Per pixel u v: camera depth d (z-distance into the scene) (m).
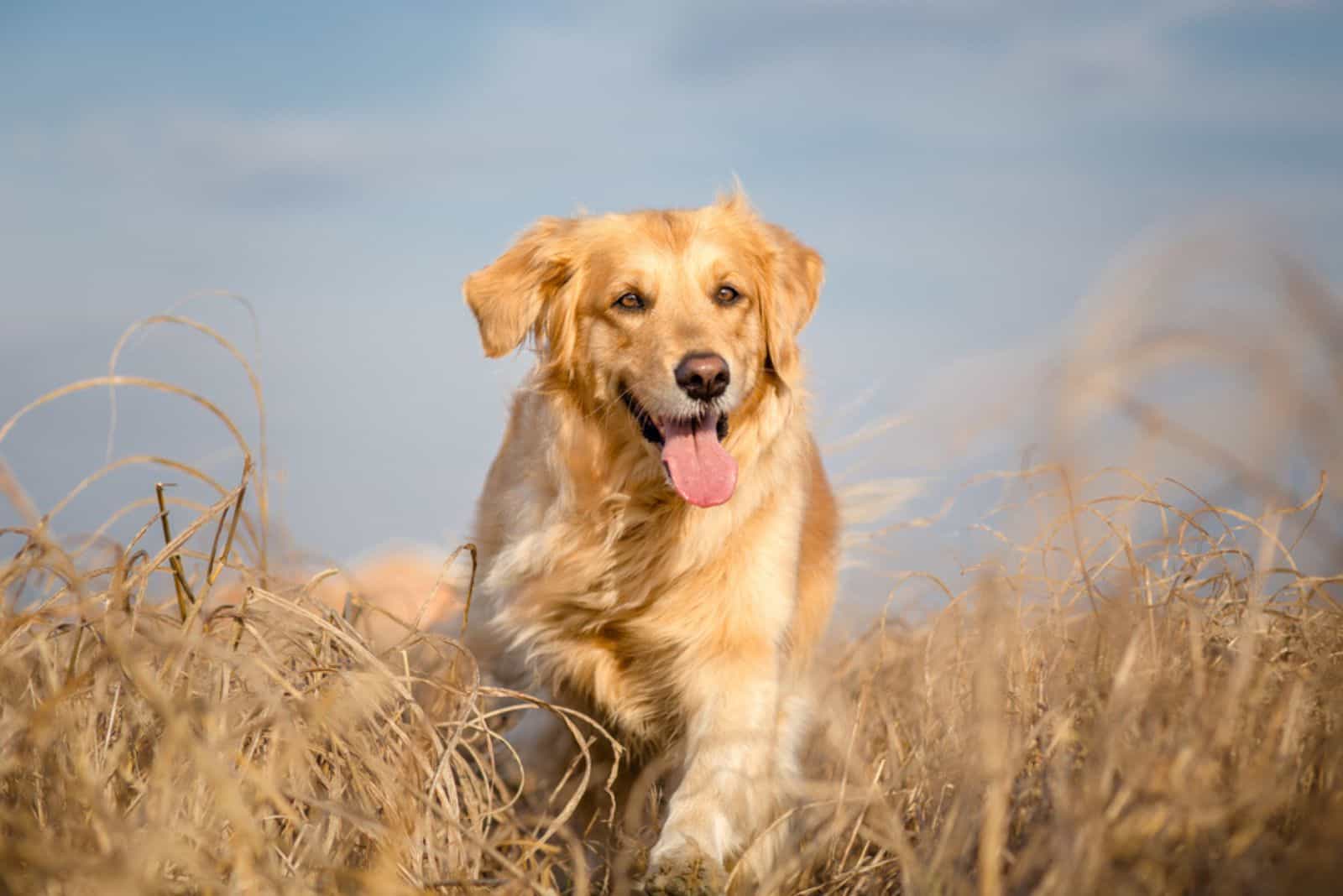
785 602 4.20
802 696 4.25
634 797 3.68
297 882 2.57
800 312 4.73
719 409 4.22
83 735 2.85
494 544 4.77
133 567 3.36
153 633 3.17
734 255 4.58
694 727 4.07
